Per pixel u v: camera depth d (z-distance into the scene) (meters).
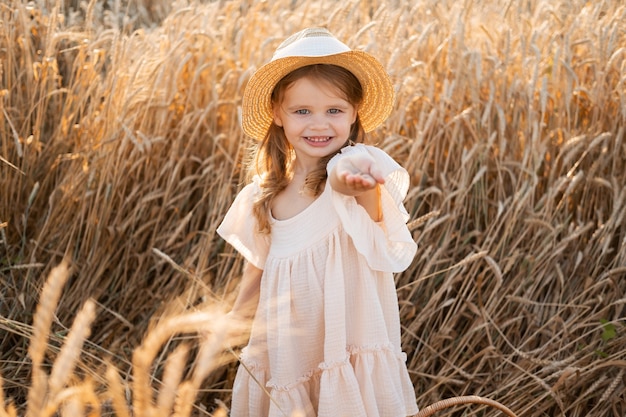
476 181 2.97
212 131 3.43
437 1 4.05
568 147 2.98
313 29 1.95
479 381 2.63
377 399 1.90
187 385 0.98
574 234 2.78
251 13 3.90
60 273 0.96
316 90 1.88
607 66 3.23
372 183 1.64
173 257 3.10
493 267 2.58
